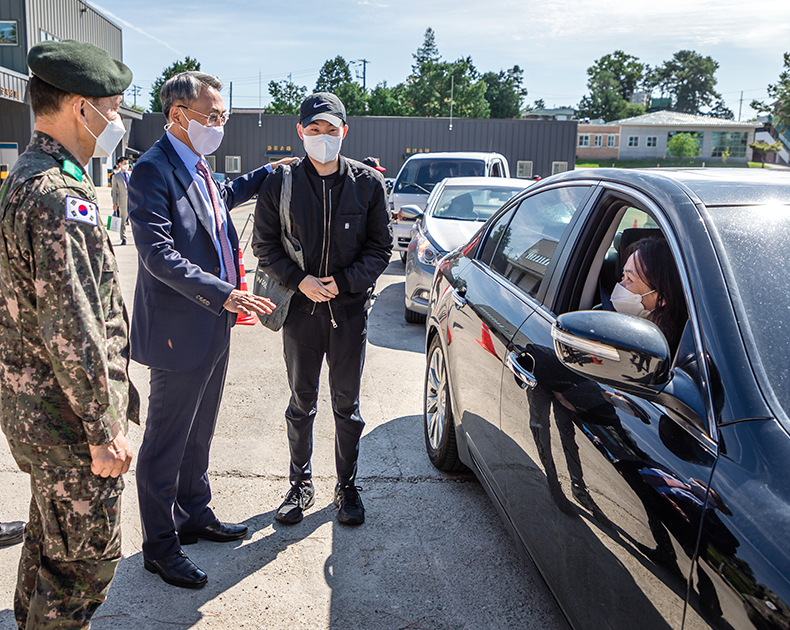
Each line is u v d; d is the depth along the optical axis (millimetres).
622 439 1644
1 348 1719
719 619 1227
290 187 2818
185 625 2332
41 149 1708
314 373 3023
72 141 1764
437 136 29453
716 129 69438
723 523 1283
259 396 4559
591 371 1571
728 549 1248
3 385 1739
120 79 1806
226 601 2469
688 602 1317
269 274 2885
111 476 1767
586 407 1835
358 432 3088
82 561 1819
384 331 6543
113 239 12992
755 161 69188
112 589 2521
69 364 1620
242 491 3285
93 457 1732
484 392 2676
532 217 2902
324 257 2879
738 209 1847
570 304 2320
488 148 29406
